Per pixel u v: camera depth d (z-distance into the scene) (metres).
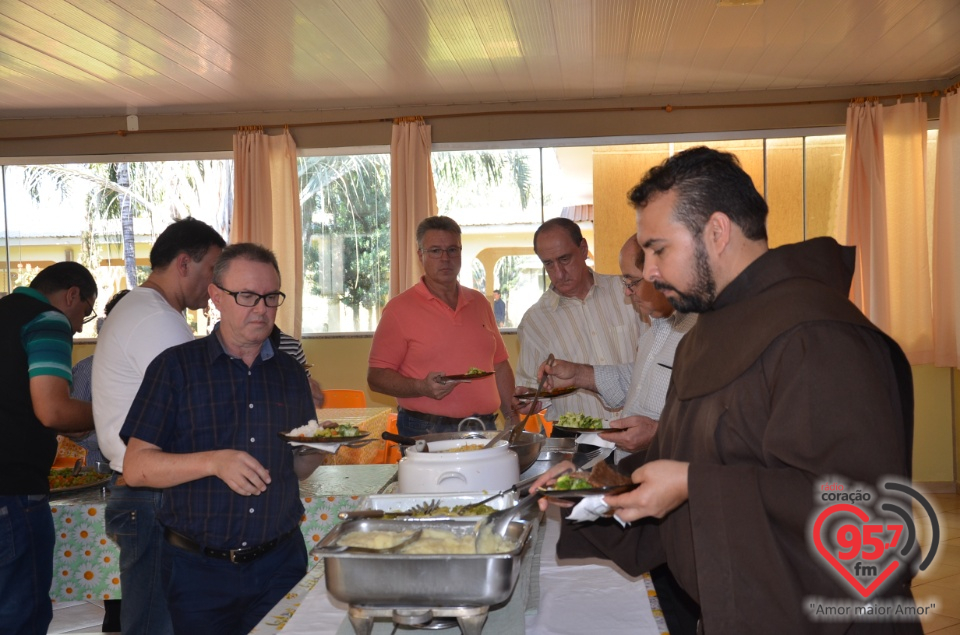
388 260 6.28
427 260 3.37
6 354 2.41
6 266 6.47
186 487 1.90
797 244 1.33
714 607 1.17
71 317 2.87
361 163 6.25
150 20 4.04
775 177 5.97
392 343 3.37
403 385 3.15
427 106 5.91
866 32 4.48
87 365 3.22
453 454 1.75
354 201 6.28
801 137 5.87
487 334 3.46
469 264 6.28
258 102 5.73
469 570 1.19
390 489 2.21
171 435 1.92
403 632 1.33
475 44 4.52
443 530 1.38
